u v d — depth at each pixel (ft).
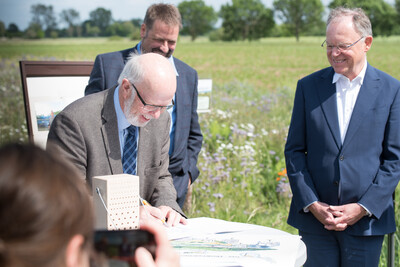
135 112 7.96
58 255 2.10
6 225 1.99
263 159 21.34
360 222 9.55
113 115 8.29
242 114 29.37
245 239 6.95
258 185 19.13
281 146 22.57
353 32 9.36
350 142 9.57
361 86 9.66
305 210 9.84
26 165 2.07
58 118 8.11
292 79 44.19
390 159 9.55
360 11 9.64
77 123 8.01
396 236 13.74
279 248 6.53
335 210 9.43
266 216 17.16
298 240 6.88
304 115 10.19
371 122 9.52
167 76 7.83
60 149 7.93
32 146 2.19
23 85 11.25
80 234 2.19
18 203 1.99
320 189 9.82
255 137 23.49
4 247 2.00
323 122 9.82
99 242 3.62
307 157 10.11
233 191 18.39
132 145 8.61
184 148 12.04
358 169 9.50
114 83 11.27
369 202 9.33
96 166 8.13
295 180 9.92
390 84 9.66
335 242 9.93
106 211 6.44
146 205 8.17
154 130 8.81
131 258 3.60
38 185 2.04
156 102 7.80
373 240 9.66
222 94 36.01
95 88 11.25
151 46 11.44
